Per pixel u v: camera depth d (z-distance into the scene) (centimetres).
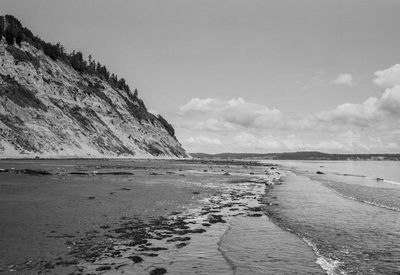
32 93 8962
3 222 1550
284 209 2347
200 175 5575
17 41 9875
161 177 4712
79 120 10481
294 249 1339
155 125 17750
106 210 1964
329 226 1783
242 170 8194
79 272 1002
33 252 1156
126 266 1073
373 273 1080
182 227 1659
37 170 4222
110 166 6488
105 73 17162
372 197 3152
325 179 5716
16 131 7356
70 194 2519
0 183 3002
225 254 1255
